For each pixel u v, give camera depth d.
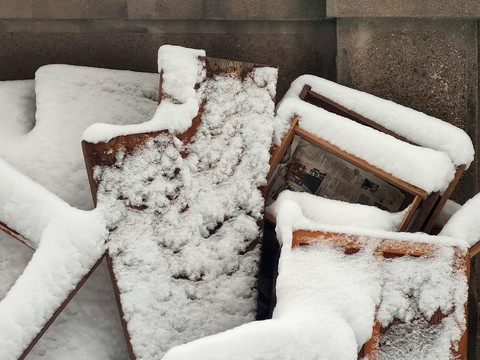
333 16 3.79
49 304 3.00
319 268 2.88
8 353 2.91
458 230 3.19
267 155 3.33
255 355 2.53
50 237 3.03
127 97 3.70
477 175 3.94
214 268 3.24
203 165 3.26
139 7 3.85
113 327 3.40
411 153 3.24
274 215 3.34
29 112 3.69
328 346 2.64
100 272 3.45
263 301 3.71
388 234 2.96
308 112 3.34
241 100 3.35
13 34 3.90
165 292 3.16
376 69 3.84
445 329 2.96
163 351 3.13
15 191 3.08
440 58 3.81
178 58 3.25
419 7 3.71
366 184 3.45
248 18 3.92
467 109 3.86
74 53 3.98
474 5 3.69
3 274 3.34
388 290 2.92
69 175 3.45
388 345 2.91
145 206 3.16
